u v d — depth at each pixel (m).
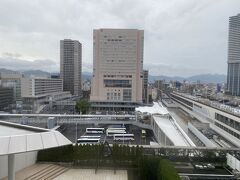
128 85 121.81
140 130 70.00
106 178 28.45
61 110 120.56
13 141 18.06
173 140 43.66
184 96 119.81
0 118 74.69
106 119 75.25
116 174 29.83
